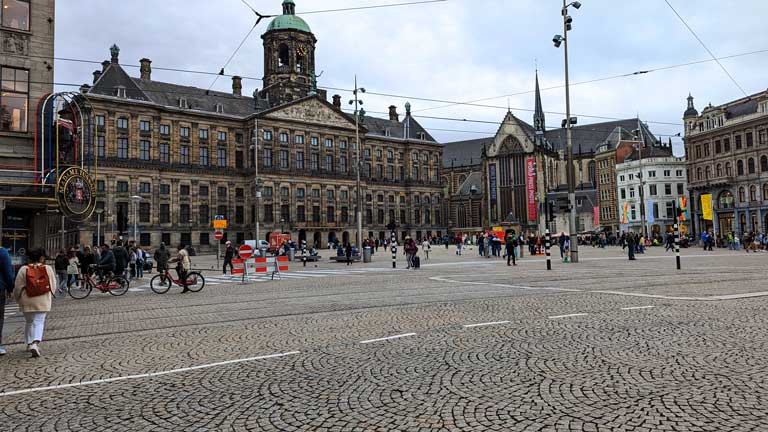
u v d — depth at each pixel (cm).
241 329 1202
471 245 9169
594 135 12781
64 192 2158
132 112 7881
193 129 8606
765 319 1103
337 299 1725
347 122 10344
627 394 639
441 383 712
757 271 2397
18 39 2267
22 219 2303
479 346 928
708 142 8225
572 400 625
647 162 9500
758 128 7350
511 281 2188
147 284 2719
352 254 4631
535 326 1101
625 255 4550
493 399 638
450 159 15688
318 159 9925
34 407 674
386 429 553
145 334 1188
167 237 8181
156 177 8050
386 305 1520
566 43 3378
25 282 977
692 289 1691
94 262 2431
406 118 12031
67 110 2511
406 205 11431
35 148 2216
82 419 622
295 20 9694
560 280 2161
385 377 751
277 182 9250
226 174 8900
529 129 13038
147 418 616
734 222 7744
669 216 9350
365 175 10694
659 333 989
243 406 645
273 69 9581
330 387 712
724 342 898
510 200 12444
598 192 11000
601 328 1055
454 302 1535
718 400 607
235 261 2794
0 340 1003
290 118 9469
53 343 1121
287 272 3400
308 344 999
